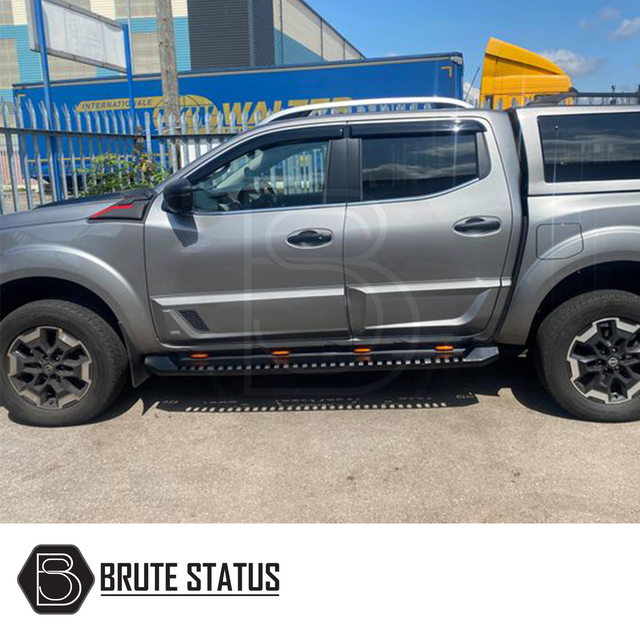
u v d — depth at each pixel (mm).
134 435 3961
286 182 3920
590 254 3703
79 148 7957
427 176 3857
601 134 3785
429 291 3836
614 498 3125
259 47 29922
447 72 13422
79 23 8164
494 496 3172
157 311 3920
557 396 3941
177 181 3750
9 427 4121
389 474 3414
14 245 3916
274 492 3268
